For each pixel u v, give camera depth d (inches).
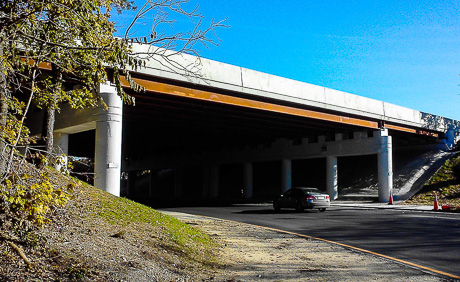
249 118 1096.2
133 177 2459.4
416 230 538.6
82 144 1572.3
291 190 927.0
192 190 2260.1
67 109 768.3
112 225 346.3
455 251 387.2
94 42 285.3
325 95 1077.8
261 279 275.4
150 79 773.3
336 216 774.5
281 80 981.8
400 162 1535.4
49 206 232.5
